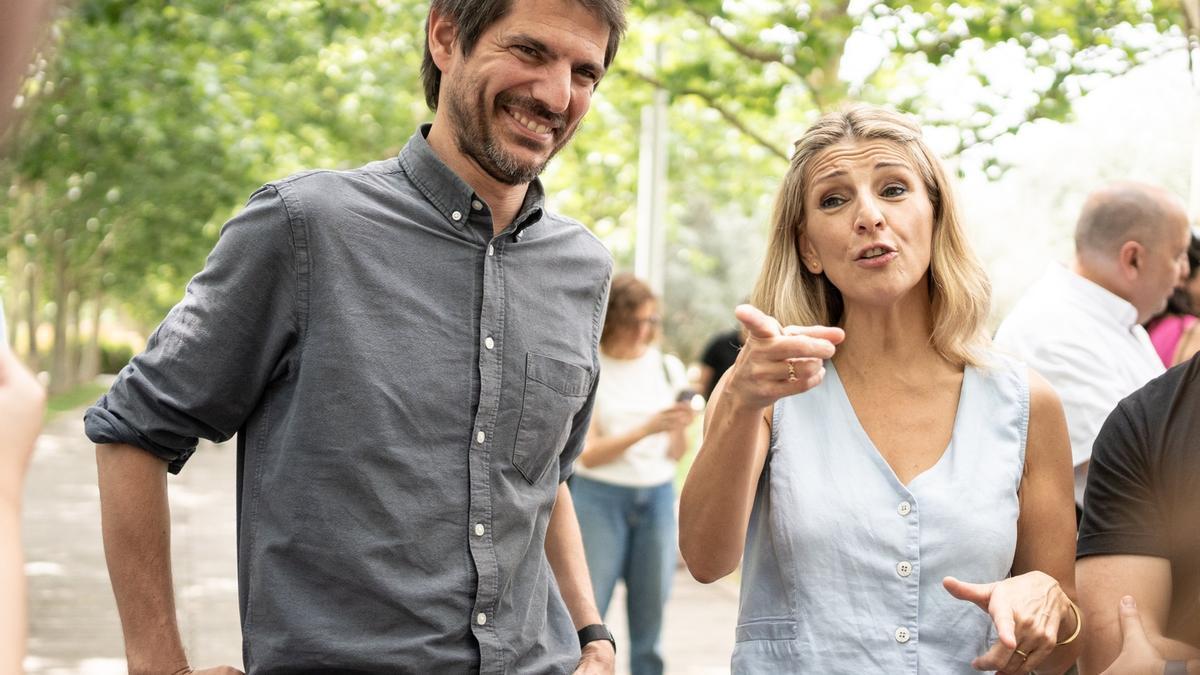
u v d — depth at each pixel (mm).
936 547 2361
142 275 41844
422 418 2443
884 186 2445
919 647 2342
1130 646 2113
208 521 13586
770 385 2129
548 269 2670
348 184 2496
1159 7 7168
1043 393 2482
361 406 2400
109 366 67875
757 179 17219
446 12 2584
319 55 15242
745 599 2492
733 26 8547
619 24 2588
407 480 2414
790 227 2555
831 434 2461
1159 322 4418
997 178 7883
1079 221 3832
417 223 2514
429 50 2664
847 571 2375
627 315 5477
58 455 22812
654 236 11164
